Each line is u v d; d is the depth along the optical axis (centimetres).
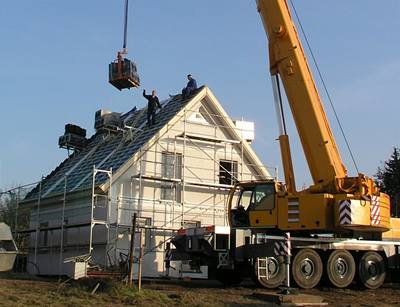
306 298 1445
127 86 2075
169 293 1477
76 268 1873
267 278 1731
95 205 2347
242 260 1773
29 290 1448
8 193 3084
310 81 1809
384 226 1783
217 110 2681
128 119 2995
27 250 2823
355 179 1777
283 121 1805
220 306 1318
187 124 2586
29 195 3005
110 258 2244
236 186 1936
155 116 2653
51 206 2706
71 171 2805
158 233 2403
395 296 1722
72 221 2491
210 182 2594
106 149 2759
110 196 2305
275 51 1814
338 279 1834
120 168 2344
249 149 2722
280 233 1842
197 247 1828
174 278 2330
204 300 1395
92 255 2330
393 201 3694
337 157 1820
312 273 1800
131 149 2495
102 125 2620
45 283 1688
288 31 1802
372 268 1911
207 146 2630
